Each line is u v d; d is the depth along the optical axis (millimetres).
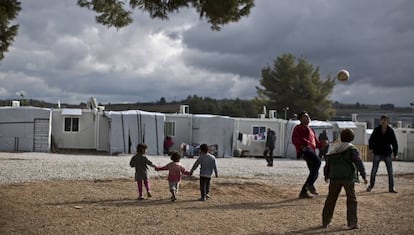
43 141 32969
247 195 12281
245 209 10305
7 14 12258
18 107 32906
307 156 11906
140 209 10016
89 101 36250
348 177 8688
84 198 11258
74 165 20609
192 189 13180
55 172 17250
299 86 74750
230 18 10930
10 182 14039
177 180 11312
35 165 20031
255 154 36469
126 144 33000
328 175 8875
